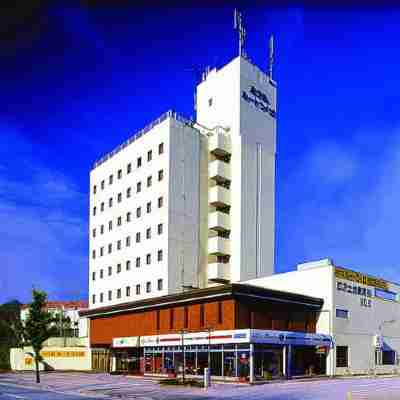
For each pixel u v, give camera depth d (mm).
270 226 68188
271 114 72188
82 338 68062
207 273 63656
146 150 66062
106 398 28453
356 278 53969
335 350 48906
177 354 45625
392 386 35375
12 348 62969
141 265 63656
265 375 39594
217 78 70688
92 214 76000
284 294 46562
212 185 66500
